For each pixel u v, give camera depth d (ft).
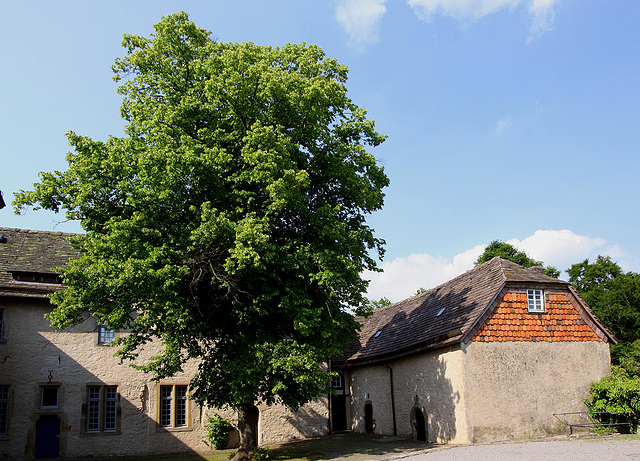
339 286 56.13
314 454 63.72
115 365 75.20
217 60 57.47
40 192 52.90
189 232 53.31
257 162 51.80
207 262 54.60
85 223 55.06
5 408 68.59
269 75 55.01
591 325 69.51
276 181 50.26
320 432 88.94
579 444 55.31
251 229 48.75
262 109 58.75
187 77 61.52
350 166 62.08
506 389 63.41
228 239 52.19
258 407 84.79
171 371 57.77
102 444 72.13
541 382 65.16
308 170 60.95
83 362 73.36
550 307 68.54
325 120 62.44
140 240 52.21
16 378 69.05
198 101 57.36
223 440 78.13
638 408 61.21
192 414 78.43
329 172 60.95
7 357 69.10
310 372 53.98
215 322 59.77
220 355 59.00
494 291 66.90
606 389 64.28
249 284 55.06
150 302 53.26
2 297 69.51
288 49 66.49
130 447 73.61
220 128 58.29
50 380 70.85
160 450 75.25
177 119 56.13
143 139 58.23
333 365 98.68
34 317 71.67
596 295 150.30
